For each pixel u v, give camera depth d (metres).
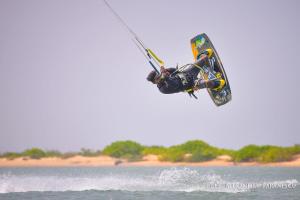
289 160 182.88
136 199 59.84
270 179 93.69
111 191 66.81
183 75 52.19
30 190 67.81
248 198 61.34
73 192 65.75
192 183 77.75
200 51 57.34
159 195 62.94
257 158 188.62
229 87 54.69
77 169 159.38
